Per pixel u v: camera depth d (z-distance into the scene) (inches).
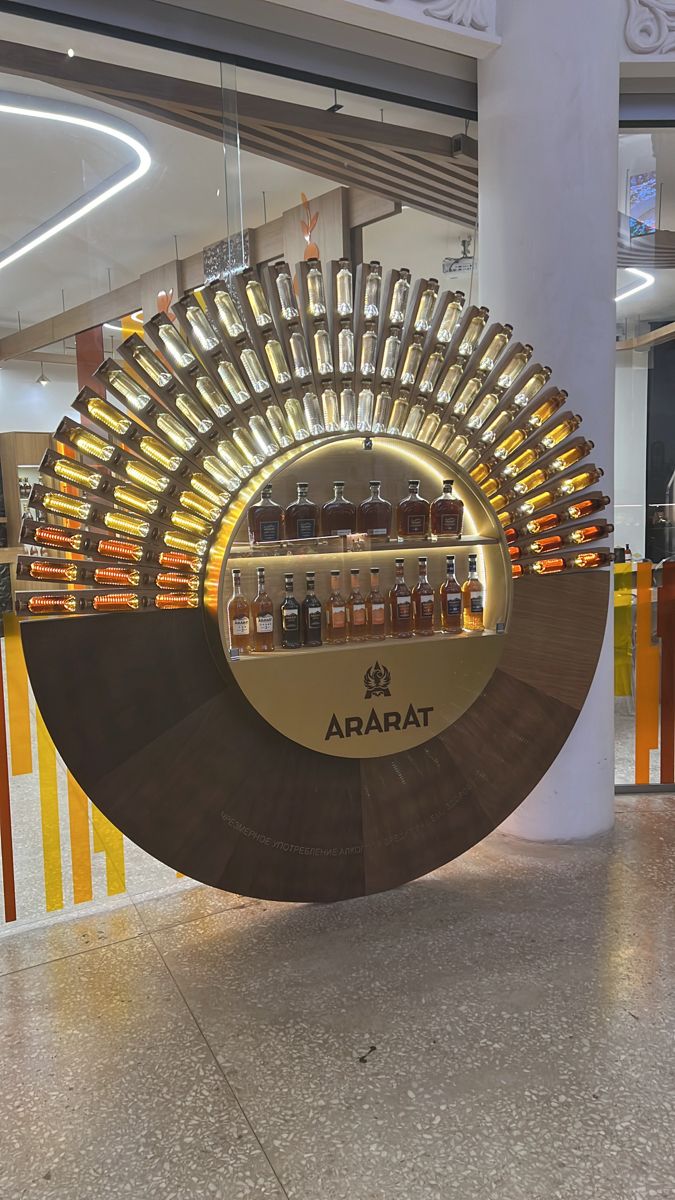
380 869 123.7
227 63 127.2
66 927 121.3
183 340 103.7
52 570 102.1
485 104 136.1
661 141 154.4
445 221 155.2
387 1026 95.6
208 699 111.0
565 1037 92.6
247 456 109.2
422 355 118.5
